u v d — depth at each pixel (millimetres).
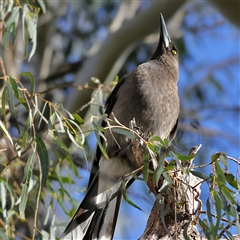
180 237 7344
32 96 8000
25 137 7910
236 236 7469
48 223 11680
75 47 16359
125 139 9664
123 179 8016
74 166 9812
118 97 10055
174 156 7152
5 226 9062
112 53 13406
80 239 8766
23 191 8008
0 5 9789
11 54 14297
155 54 11352
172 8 13422
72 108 13039
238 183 7223
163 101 10016
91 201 9516
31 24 9500
